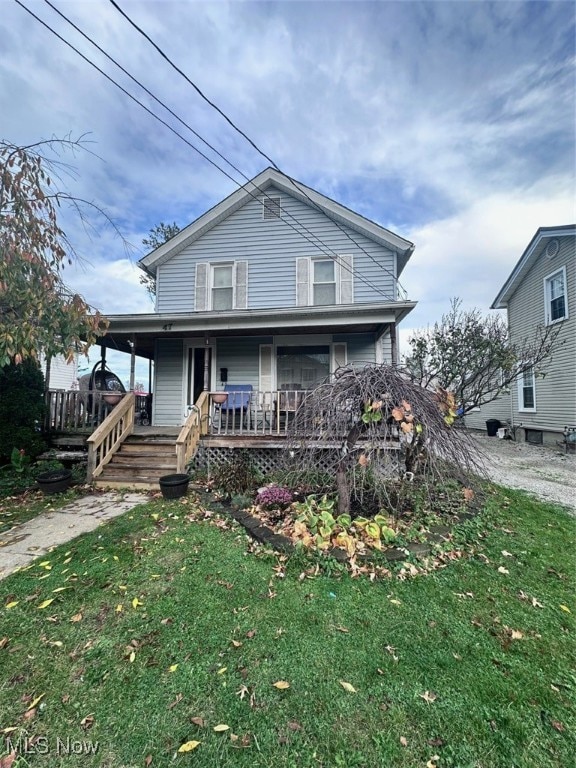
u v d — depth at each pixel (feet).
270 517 12.65
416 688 5.84
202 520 13.07
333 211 29.60
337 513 12.33
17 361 14.34
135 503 15.49
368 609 7.89
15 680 6.01
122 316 23.93
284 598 8.26
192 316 23.63
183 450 18.48
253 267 30.96
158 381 30.12
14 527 12.69
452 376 29.99
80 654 6.59
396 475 14.46
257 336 29.19
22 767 4.65
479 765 4.67
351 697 5.67
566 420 33.47
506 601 8.30
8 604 8.09
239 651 6.64
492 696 5.71
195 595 8.40
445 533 11.48
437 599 8.30
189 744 4.90
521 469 24.45
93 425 23.11
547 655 6.64
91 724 5.22
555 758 4.79
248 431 21.79
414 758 4.74
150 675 6.10
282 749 4.84
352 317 23.06
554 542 11.64
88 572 9.43
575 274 32.24
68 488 17.53
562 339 33.78
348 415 11.86
